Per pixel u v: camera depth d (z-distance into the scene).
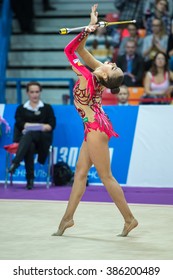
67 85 19.09
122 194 9.05
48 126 13.83
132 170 13.98
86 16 20.08
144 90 16.38
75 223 10.00
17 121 14.00
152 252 8.10
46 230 9.48
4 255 7.96
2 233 9.28
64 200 12.12
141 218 10.33
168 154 13.80
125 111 14.17
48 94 19.12
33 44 19.81
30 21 19.66
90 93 8.84
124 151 14.07
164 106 13.90
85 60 9.16
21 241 8.77
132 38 17.11
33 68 19.41
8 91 19.39
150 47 17.31
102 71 8.89
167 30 17.36
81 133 14.39
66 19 20.16
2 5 20.28
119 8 18.28
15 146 13.70
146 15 17.73
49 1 20.66
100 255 7.94
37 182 14.50
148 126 13.96
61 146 14.48
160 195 12.68
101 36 17.83
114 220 10.22
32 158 13.57
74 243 8.64
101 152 8.91
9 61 19.61
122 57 16.94
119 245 8.51
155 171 13.87
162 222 10.02
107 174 9.02
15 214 10.74
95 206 11.48
